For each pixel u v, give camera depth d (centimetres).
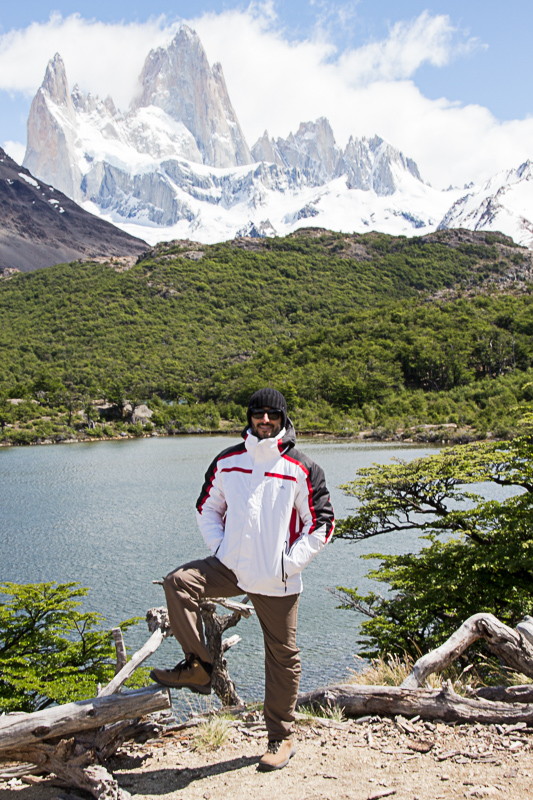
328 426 11000
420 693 409
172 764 356
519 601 952
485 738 366
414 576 1119
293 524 356
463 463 1160
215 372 17662
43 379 14188
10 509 4141
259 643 1833
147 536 3266
